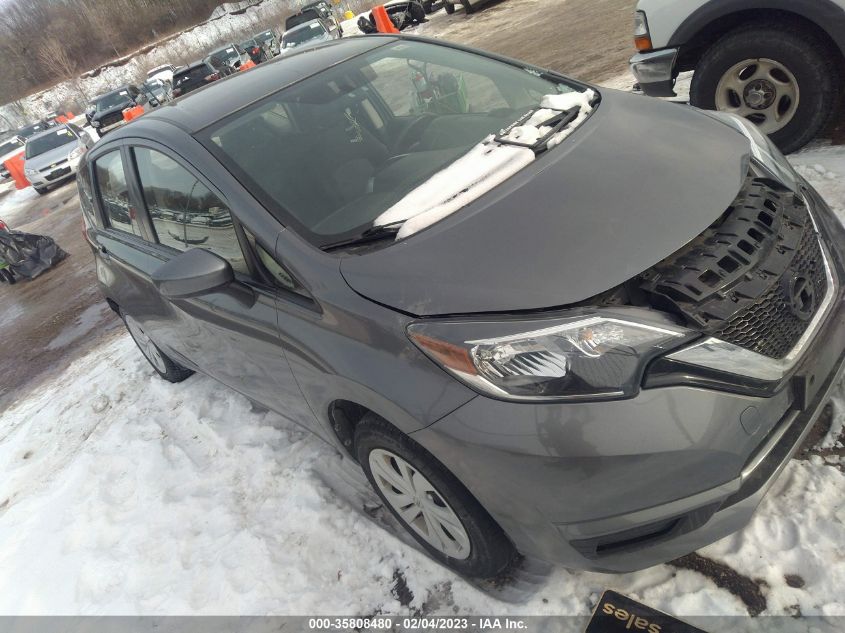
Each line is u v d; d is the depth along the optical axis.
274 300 2.30
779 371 1.75
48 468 4.04
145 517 3.18
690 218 1.89
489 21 14.84
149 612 2.63
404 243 2.04
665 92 4.46
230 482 3.20
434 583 2.30
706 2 3.95
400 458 2.08
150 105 21.23
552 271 1.80
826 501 2.04
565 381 1.65
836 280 2.02
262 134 2.62
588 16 10.91
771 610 1.84
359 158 2.56
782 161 2.38
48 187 16.58
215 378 3.47
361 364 1.96
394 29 16.73
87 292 7.57
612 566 1.81
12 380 5.88
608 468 1.63
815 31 3.73
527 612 2.07
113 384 4.81
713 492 1.67
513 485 1.73
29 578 3.08
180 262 2.26
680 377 1.65
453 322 1.78
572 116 2.55
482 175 2.22
